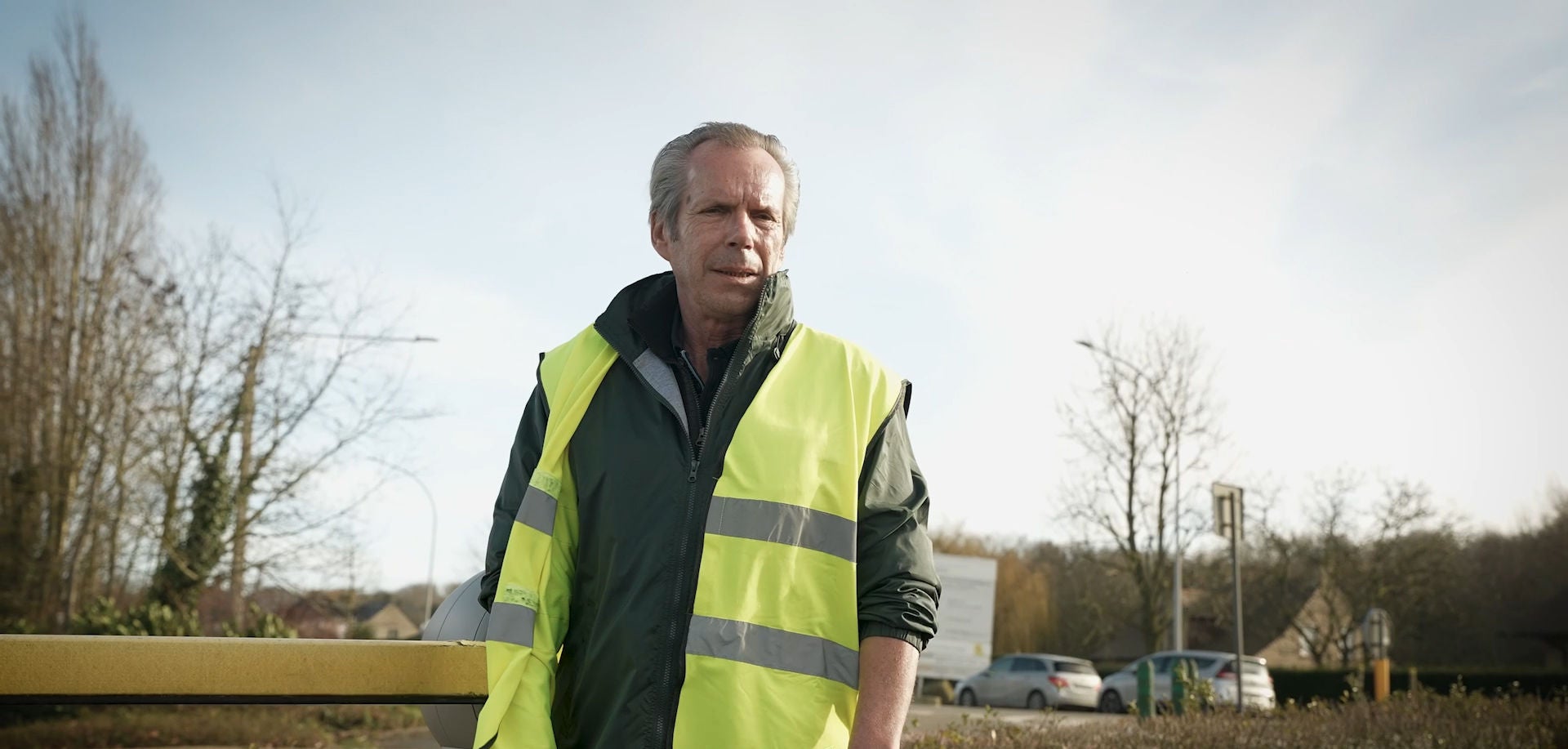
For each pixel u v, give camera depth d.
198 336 19.98
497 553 2.05
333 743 13.35
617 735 1.84
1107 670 42.09
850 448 1.95
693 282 2.05
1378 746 7.93
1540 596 40.19
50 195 24.27
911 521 1.96
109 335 22.66
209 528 19.92
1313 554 35.81
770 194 2.07
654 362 2.02
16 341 23.03
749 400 1.96
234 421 19.97
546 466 2.00
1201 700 11.97
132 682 1.75
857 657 1.89
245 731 13.91
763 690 1.82
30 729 13.98
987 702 26.47
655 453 1.94
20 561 22.31
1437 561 35.75
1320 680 28.89
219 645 1.80
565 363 2.09
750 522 1.88
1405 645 39.09
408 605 42.69
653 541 1.89
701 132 2.11
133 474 21.00
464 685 1.98
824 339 2.08
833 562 1.89
